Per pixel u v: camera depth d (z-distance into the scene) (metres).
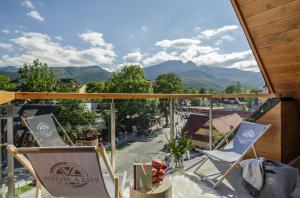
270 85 3.82
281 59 3.33
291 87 3.54
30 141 2.28
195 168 3.31
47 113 2.54
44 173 1.64
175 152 3.11
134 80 24.77
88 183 1.65
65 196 1.74
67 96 2.51
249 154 3.69
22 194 1.93
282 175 2.51
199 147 3.31
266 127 2.91
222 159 2.80
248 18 3.25
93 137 2.71
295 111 3.58
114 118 2.89
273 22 3.04
